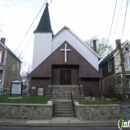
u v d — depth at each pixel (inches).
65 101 512.7
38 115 405.4
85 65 698.2
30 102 449.7
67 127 340.8
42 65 690.8
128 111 427.2
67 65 721.6
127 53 924.0
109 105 426.6
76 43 896.3
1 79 932.0
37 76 674.2
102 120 399.5
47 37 860.6
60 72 735.7
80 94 588.4
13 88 529.0
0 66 954.1
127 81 786.8
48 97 569.6
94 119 409.1
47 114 407.2
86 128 331.6
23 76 1847.9
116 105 429.7
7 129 310.2
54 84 718.5
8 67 1040.2
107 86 705.6
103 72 1146.0
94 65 854.5
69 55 711.1
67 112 455.2
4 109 409.4
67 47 722.8
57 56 707.4
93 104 445.4
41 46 847.1
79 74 685.9
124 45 944.9
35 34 863.7
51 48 858.8
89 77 684.7
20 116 404.8
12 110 408.5
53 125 353.7
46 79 692.7
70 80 727.1
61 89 631.8
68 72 737.6
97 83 698.8
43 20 901.8
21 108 409.7
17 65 1284.4
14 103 429.4
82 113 410.3
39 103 439.8
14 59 1187.3
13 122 361.7
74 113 454.6
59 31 911.0
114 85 629.9
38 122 364.5
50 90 603.8
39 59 829.8
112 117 418.6
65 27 913.5
